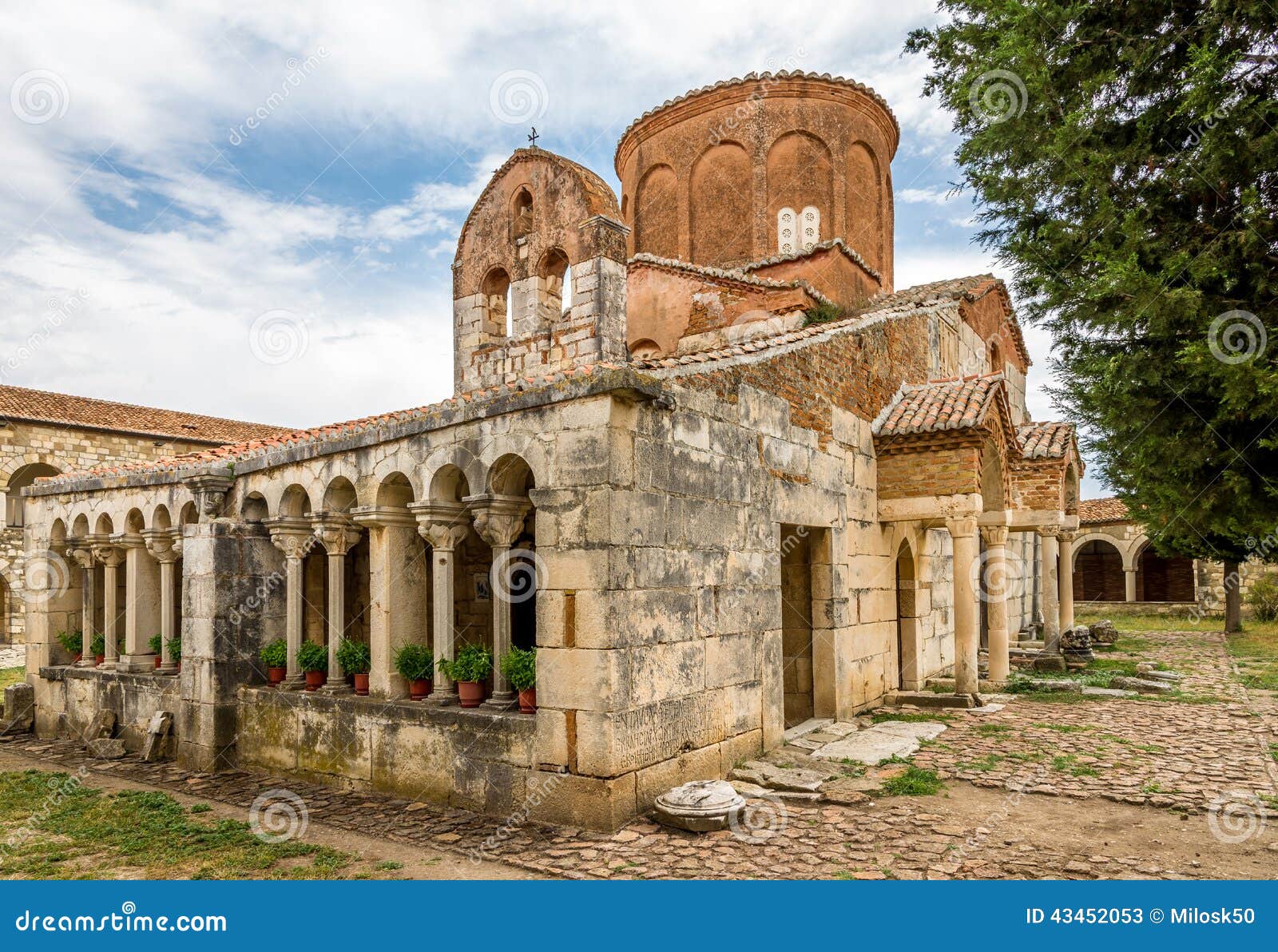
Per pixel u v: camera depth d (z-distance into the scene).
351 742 9.93
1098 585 40.28
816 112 20.22
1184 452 9.40
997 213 11.46
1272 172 8.91
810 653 13.50
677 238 21.12
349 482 10.73
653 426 8.52
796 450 11.66
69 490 14.54
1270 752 10.83
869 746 10.99
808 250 18.28
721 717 9.45
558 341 12.46
